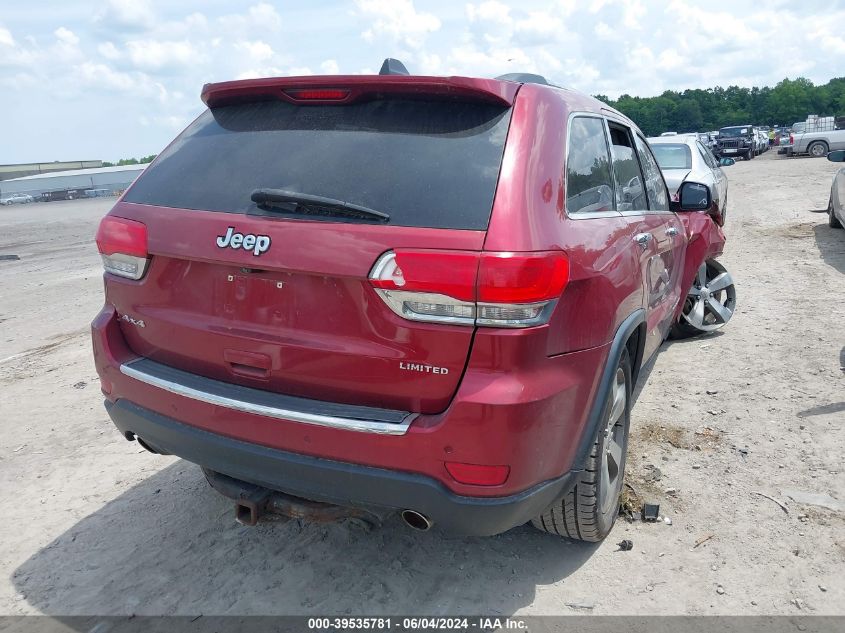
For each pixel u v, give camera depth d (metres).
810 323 6.04
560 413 2.32
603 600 2.70
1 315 8.62
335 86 2.54
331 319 2.29
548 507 2.49
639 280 3.12
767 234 11.00
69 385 5.55
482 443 2.14
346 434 2.24
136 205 2.76
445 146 2.37
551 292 2.20
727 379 4.88
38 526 3.40
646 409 4.44
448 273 2.10
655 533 3.11
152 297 2.69
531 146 2.39
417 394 2.23
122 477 3.89
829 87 142.62
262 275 2.39
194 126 2.98
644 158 4.02
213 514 3.45
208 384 2.54
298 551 3.10
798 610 2.59
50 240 19.97
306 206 2.33
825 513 3.19
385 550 3.08
